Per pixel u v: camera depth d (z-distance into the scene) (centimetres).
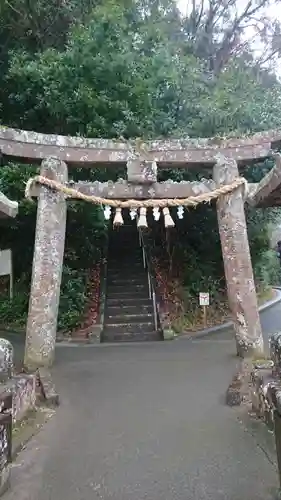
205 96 1445
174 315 1386
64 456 441
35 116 1318
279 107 1389
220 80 1630
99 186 873
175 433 500
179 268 1562
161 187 878
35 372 701
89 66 1192
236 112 1312
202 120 1334
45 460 432
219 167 895
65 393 687
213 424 526
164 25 1773
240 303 860
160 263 1644
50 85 1206
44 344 815
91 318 1361
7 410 387
